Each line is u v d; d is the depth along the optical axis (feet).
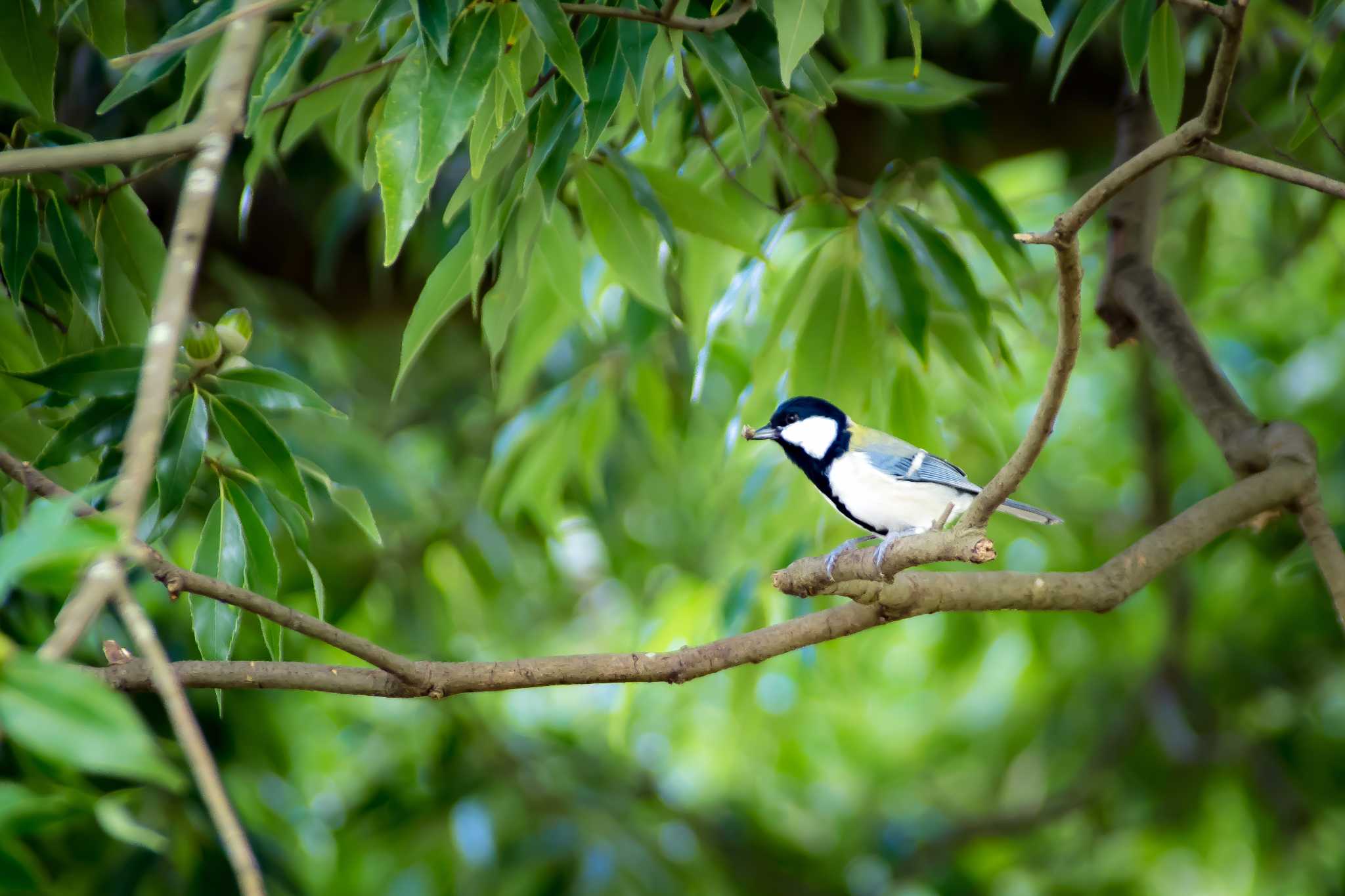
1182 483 50.52
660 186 24.91
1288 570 26.91
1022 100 40.55
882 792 58.29
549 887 38.78
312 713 42.68
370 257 40.55
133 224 21.98
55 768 20.97
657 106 29.45
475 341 47.06
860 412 28.53
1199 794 50.03
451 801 40.55
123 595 10.24
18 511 24.79
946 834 52.26
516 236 22.72
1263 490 22.98
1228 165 17.63
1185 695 47.73
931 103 28.22
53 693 8.71
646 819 43.45
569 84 19.34
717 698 42.42
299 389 19.85
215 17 20.61
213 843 32.19
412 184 16.78
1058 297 16.60
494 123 19.21
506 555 43.62
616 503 45.39
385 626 43.27
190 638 32.78
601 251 24.44
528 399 44.04
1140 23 22.22
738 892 45.73
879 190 26.13
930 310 28.43
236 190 37.91
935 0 34.83
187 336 19.25
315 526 35.09
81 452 19.24
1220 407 25.14
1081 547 45.03
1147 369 46.19
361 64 25.07
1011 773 54.49
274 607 16.67
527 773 42.55
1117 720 52.21
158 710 31.94
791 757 51.01
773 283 34.22
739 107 22.97
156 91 32.83
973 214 25.79
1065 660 51.90
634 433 44.52
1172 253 47.06
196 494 28.19
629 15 18.52
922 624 49.70
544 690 54.39
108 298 22.38
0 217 20.80
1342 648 49.49
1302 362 50.37
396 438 47.67
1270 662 50.65
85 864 31.30
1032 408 52.01
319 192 39.88
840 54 33.55
